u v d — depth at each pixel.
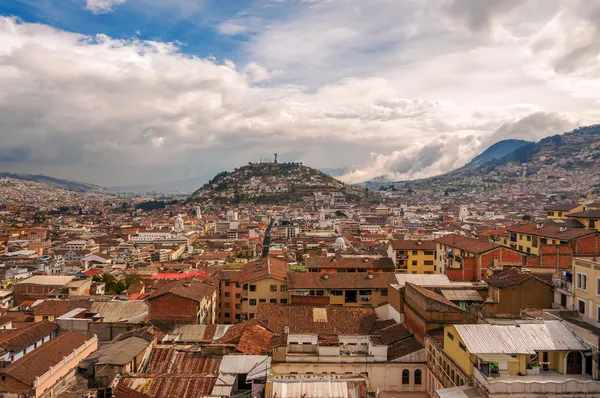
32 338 70.69
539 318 63.97
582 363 52.66
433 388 64.00
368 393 46.16
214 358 61.53
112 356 55.25
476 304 74.31
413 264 140.75
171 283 104.12
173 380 51.41
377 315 86.44
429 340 66.19
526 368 51.84
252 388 49.75
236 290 120.75
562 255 97.25
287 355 68.69
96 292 150.50
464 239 133.00
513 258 106.38
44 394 49.56
